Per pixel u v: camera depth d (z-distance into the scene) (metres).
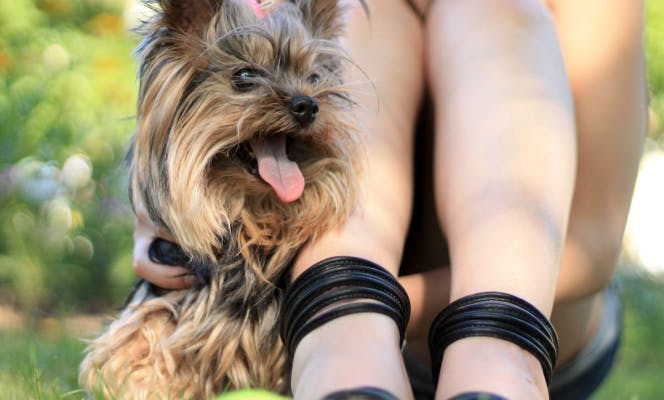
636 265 3.32
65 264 2.51
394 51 1.08
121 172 2.48
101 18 2.59
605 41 1.11
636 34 1.11
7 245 2.50
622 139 1.10
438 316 0.87
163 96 1.07
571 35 1.11
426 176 1.11
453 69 1.02
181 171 1.06
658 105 3.11
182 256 1.09
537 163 0.93
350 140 1.03
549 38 1.03
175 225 1.06
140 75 1.10
